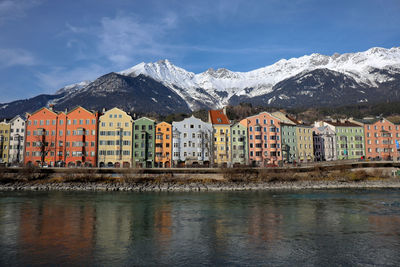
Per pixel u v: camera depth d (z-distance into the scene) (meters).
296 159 145.62
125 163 125.44
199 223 46.72
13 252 33.44
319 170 111.31
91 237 39.12
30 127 125.88
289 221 48.06
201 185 94.94
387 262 31.02
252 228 43.81
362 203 65.31
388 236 39.78
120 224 46.03
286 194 81.19
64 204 63.50
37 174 98.62
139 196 76.38
